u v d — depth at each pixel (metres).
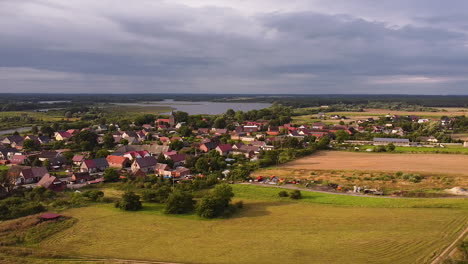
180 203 77.75
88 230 66.81
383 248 55.94
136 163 123.25
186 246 58.97
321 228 66.00
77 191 97.00
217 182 106.69
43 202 87.00
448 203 77.56
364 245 57.38
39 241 61.88
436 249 54.66
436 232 61.53
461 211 72.38
